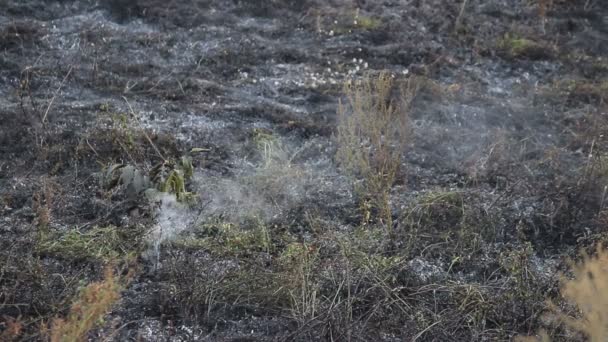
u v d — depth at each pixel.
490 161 7.70
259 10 10.75
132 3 10.43
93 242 6.15
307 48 9.88
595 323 4.74
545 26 10.98
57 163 7.14
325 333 5.36
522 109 8.80
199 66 9.17
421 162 7.74
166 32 9.97
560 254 6.57
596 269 4.82
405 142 7.52
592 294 4.77
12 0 10.18
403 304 5.81
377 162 7.33
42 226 6.09
